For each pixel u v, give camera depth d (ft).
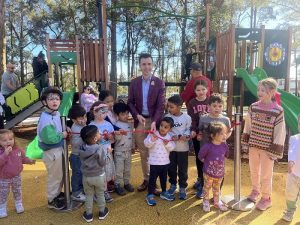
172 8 85.76
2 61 41.60
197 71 17.04
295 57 67.62
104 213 12.87
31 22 106.93
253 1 56.95
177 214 13.19
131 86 15.69
